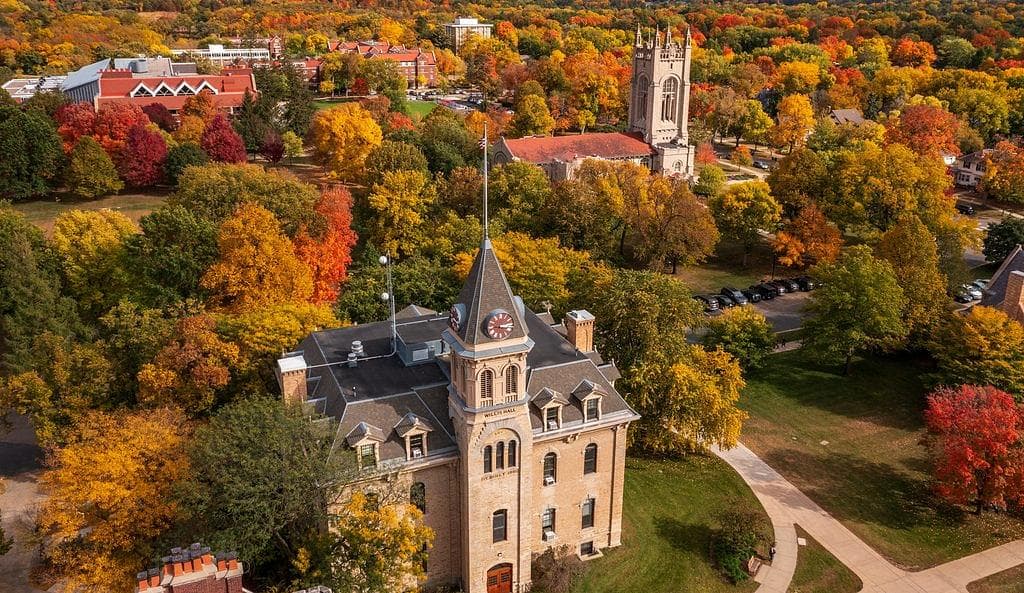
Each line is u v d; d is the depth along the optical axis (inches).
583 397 2331.4
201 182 4296.3
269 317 2886.3
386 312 3592.5
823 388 3695.9
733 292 4675.2
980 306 3545.8
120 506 2044.8
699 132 7706.7
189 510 2052.2
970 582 2475.4
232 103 7219.5
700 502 2827.3
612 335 3233.3
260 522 2011.6
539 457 2311.8
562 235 4702.3
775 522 2741.1
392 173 4822.8
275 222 3730.3
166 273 3614.7
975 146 7534.5
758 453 3164.4
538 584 2380.7
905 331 3732.8
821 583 2459.4
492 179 5132.9
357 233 4813.0
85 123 5713.6
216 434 2089.1
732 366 3142.2
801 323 4375.0
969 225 4741.6
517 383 2153.1
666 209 4827.8
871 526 2741.1
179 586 1363.2
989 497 2664.9
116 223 4033.0
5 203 4352.9
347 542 1980.8
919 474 3043.8
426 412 2258.9
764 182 5329.7
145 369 2699.3
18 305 3272.6
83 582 2038.6
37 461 2992.1
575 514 2453.2
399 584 1983.3
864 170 5251.0
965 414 2738.7
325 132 6023.6
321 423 2130.9
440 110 7258.9
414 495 2222.0
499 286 2098.9
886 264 3828.7
